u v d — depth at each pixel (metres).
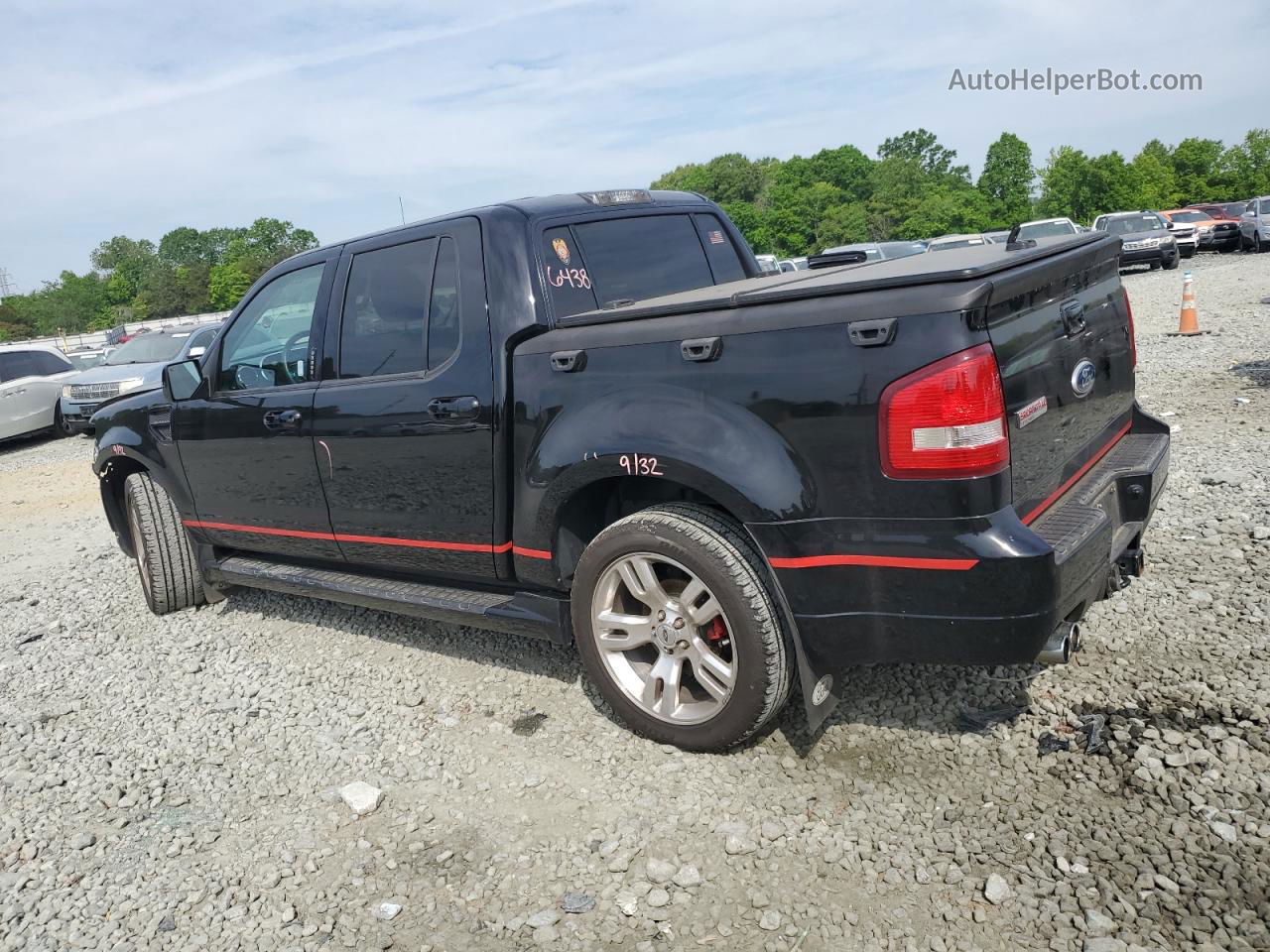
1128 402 3.75
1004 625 2.59
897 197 103.81
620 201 4.04
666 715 3.28
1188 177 88.06
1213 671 3.35
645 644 3.32
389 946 2.54
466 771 3.36
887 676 3.62
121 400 5.39
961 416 2.53
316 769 3.49
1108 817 2.69
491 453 3.51
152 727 3.97
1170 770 2.85
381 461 3.88
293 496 4.33
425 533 3.83
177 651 4.84
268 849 3.02
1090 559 2.78
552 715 3.69
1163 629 3.71
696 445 2.93
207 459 4.72
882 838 2.74
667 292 4.01
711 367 2.94
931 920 2.41
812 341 2.73
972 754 3.08
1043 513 2.92
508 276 3.49
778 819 2.87
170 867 2.98
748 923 2.47
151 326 62.41
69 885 2.94
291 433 4.21
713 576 2.99
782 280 3.63
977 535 2.58
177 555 5.27
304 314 4.22
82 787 3.53
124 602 5.82
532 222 3.58
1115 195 74.94
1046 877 2.50
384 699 4.00
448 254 3.68
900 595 2.70
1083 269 3.24
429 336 3.72
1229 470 5.63
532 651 4.31
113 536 7.86
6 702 4.41
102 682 4.53
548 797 3.13
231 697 4.19
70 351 46.12
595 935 2.49
